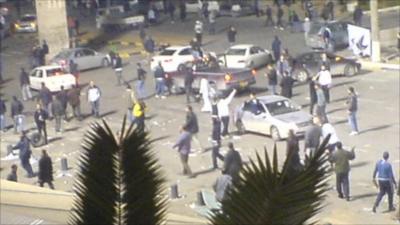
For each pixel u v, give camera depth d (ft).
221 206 13.03
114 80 163.12
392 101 128.26
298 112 111.65
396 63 154.81
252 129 112.78
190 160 102.22
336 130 113.09
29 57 190.90
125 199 15.51
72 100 126.62
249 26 212.23
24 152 98.12
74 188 16.06
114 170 15.56
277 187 12.56
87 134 15.96
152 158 15.80
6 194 53.42
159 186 15.75
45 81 152.97
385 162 77.97
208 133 115.24
